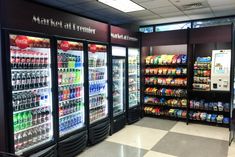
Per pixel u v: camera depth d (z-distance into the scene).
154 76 6.19
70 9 5.04
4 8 2.47
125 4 4.56
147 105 6.35
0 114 2.54
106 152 3.79
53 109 3.17
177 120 5.84
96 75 4.28
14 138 2.69
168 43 5.70
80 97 3.87
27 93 2.89
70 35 3.49
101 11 5.21
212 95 5.43
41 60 3.04
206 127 5.20
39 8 2.92
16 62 2.70
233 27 4.89
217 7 4.76
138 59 5.90
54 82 3.15
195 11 5.12
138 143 4.19
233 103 5.22
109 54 4.50
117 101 5.19
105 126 4.36
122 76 5.23
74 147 3.53
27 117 2.91
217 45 5.41
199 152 3.76
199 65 5.37
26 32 2.68
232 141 4.24
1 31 2.45
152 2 4.37
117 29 4.75
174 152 3.77
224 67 5.04
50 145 3.10
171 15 5.53
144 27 6.82
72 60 3.66
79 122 3.88
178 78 5.82
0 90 2.51
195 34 5.32
